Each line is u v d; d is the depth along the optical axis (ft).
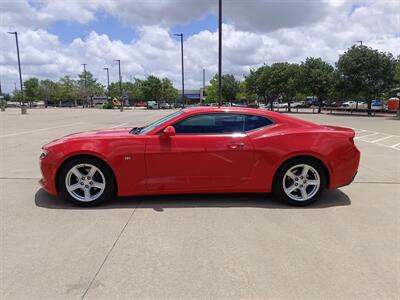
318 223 13.98
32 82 313.53
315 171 16.07
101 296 8.89
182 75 100.27
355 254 11.27
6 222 13.92
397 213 15.24
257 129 16.21
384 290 9.22
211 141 15.69
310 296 8.92
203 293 9.04
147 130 16.53
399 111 97.09
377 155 31.24
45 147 16.15
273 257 11.02
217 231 13.06
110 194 15.89
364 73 113.60
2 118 94.43
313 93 139.54
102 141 15.57
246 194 17.92
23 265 10.44
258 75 164.14
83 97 299.58
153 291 9.11
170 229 13.21
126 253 11.24
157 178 15.71
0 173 22.71
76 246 11.73
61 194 15.89
